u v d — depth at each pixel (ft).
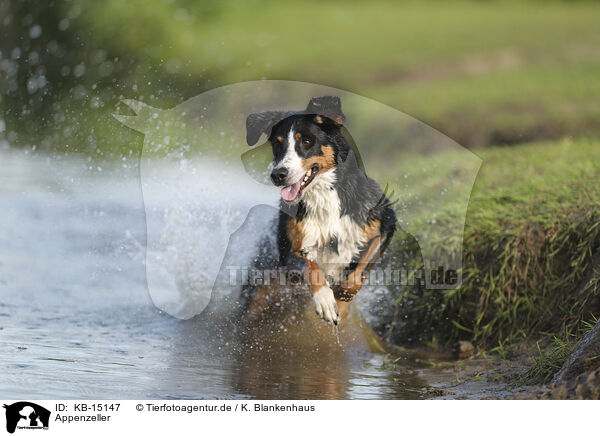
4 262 31.86
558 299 23.22
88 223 38.27
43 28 81.56
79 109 69.92
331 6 146.00
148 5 84.23
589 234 23.56
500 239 24.66
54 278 29.96
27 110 75.20
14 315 25.04
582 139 41.70
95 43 80.48
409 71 86.74
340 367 21.90
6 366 19.29
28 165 57.77
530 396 17.07
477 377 20.58
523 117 58.39
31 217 39.65
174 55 83.71
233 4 119.34
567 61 86.53
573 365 17.22
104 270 31.35
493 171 31.91
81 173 47.75
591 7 139.33
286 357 22.63
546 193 26.40
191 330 24.54
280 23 125.08
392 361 22.80
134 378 19.21
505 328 23.89
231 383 19.35
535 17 126.62
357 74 86.07
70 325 24.39
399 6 149.07
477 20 126.00
